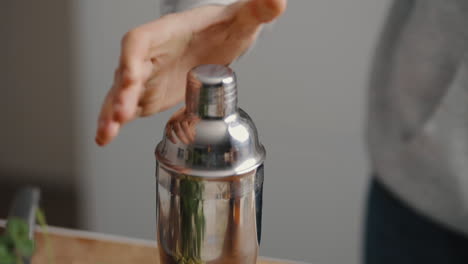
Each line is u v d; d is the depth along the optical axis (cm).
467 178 118
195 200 76
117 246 98
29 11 250
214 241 78
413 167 122
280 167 245
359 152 237
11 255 77
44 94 266
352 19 217
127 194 269
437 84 117
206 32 83
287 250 259
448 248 125
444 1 113
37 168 277
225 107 75
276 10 81
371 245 137
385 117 126
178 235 78
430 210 122
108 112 74
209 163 75
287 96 233
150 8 233
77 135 270
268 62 228
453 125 117
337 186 245
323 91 230
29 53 259
